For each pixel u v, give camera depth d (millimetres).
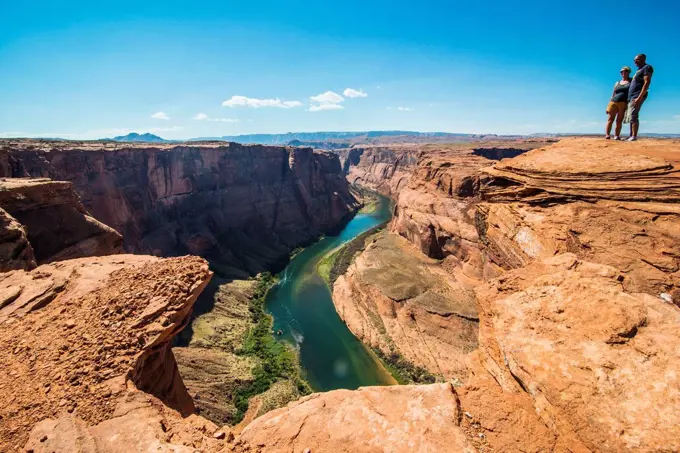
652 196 15688
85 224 31609
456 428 9180
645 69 19031
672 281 13008
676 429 7395
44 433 9461
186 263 17844
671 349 8898
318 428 9570
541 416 9109
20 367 11727
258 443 9320
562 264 13156
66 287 16859
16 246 22578
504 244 20969
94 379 11336
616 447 7551
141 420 9922
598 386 8641
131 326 13445
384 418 9672
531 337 10648
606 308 10312
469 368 13242
